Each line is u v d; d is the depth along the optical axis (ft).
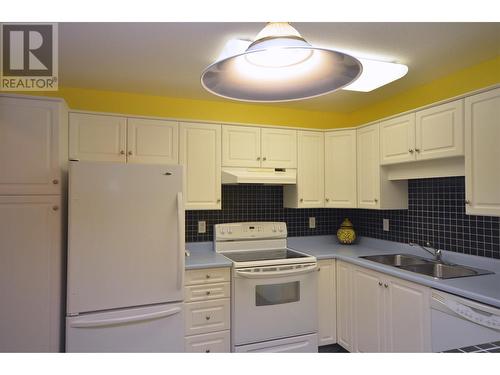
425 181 8.49
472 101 6.20
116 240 6.29
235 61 3.53
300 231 10.75
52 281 6.11
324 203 10.07
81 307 6.03
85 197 6.13
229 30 5.64
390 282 7.07
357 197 9.48
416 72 7.59
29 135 6.09
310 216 10.91
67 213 6.65
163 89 8.67
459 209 7.57
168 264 6.65
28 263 6.01
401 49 6.42
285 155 9.70
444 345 5.76
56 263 6.14
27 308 5.98
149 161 8.36
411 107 8.76
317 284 8.69
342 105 10.31
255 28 5.54
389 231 9.67
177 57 6.73
